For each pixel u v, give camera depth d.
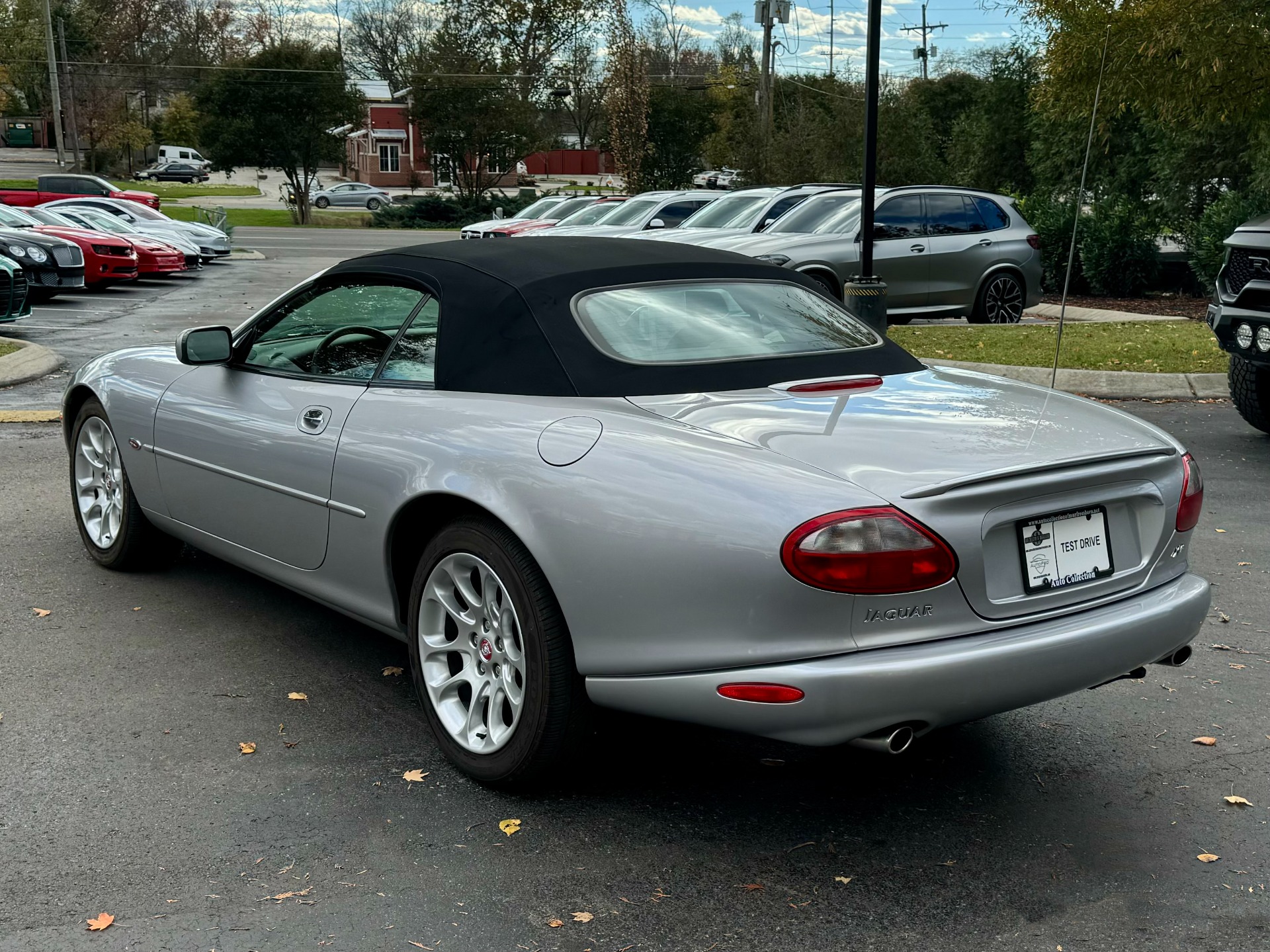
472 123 56.59
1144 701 4.11
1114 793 3.42
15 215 19.67
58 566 5.41
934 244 14.48
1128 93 13.01
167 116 86.38
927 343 12.73
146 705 3.93
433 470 3.38
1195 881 2.93
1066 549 3.06
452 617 3.47
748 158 37.59
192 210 52.31
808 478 2.82
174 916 2.72
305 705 3.95
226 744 3.64
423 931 2.68
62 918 2.70
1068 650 2.92
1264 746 3.74
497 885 2.87
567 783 3.42
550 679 3.12
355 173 89.88
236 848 3.03
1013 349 12.22
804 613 2.74
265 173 86.19
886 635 2.77
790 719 2.75
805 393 3.41
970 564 2.83
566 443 3.14
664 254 4.04
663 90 52.69
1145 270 20.69
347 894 2.82
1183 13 11.92
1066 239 20.95
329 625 4.73
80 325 15.22
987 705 2.84
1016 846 3.10
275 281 23.62
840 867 2.98
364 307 4.00
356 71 102.62
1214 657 4.52
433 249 4.07
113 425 5.01
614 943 2.64
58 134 64.44
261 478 4.12
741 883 2.90
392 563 3.64
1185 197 22.88
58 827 3.12
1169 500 3.28
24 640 4.48
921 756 3.67
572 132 103.31
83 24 84.56
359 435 3.69
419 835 3.11
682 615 2.88
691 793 3.38
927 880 2.92
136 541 5.13
